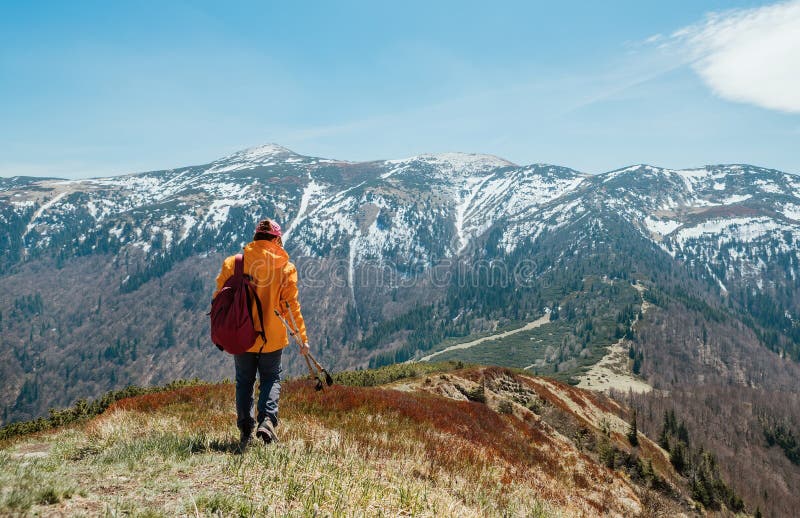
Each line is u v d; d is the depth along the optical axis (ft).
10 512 10.27
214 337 17.97
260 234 18.24
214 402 36.14
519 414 106.01
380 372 131.64
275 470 15.87
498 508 21.83
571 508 33.09
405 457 24.44
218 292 17.90
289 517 12.40
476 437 44.04
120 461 16.24
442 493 19.33
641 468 107.34
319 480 15.49
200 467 15.84
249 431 19.30
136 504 11.85
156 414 31.63
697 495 178.40
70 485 12.35
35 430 56.03
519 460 45.62
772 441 539.29
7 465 14.06
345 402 38.60
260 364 18.93
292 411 32.50
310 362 18.80
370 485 16.52
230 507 12.44
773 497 360.28
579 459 75.10
